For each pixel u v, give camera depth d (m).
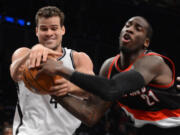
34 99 2.39
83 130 8.64
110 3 10.38
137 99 2.37
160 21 11.36
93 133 8.72
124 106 2.49
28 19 6.30
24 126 2.40
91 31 10.03
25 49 2.52
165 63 2.39
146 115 2.43
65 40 8.58
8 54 9.24
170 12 11.34
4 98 9.21
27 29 6.48
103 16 10.38
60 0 5.46
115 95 1.76
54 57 1.89
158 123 2.42
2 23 7.57
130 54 2.36
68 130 2.45
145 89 2.33
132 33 2.34
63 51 2.47
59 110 2.40
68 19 8.55
